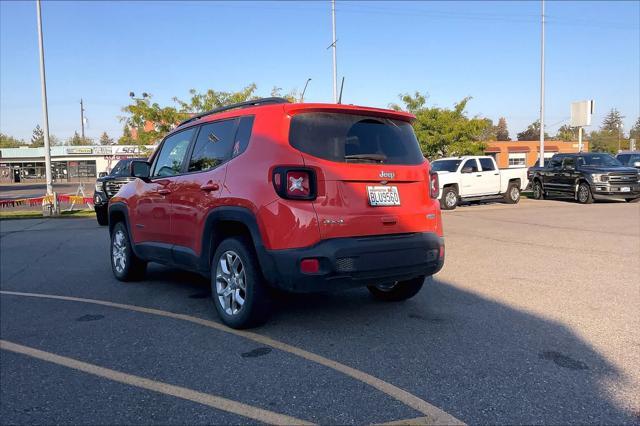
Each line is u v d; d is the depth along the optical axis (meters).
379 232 4.49
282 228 4.23
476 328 4.72
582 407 3.16
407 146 4.97
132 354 4.29
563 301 5.59
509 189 20.28
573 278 6.69
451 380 3.58
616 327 4.69
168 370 3.91
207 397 3.42
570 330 4.62
